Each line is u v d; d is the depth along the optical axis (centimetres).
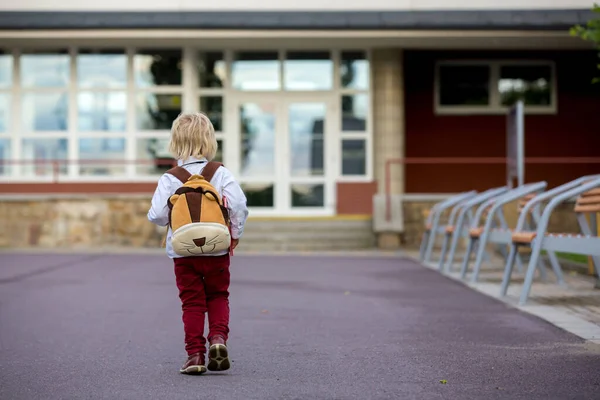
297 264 1853
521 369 719
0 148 2667
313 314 1090
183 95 2645
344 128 2678
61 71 2658
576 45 2580
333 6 2531
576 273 1605
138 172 2645
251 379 682
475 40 2506
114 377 696
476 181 2794
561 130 2795
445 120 2789
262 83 2680
